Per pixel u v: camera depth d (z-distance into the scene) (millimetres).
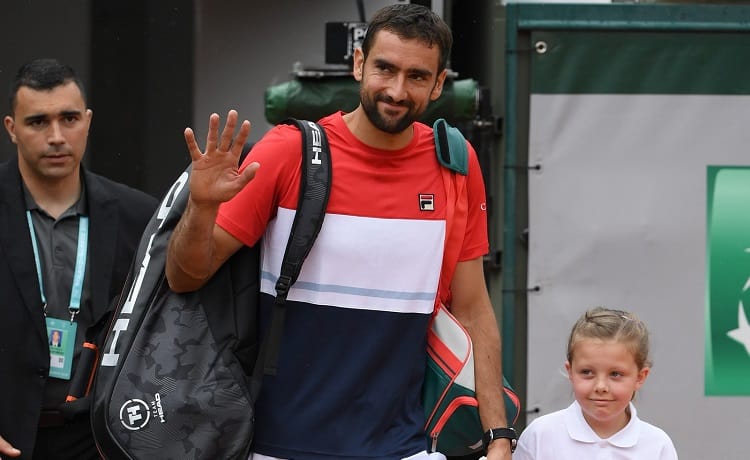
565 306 13336
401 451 7730
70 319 9156
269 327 7465
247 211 7473
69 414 8766
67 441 9164
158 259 7691
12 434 8945
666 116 13320
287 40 13562
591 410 8062
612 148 13336
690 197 13359
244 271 7691
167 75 13523
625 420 8305
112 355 7504
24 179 9391
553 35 13281
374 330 7598
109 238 9398
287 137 7605
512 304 13312
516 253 13352
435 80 7520
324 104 12719
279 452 7645
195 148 7020
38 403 8977
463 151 7910
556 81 13281
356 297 7566
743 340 13352
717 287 13352
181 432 7301
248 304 7645
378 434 7676
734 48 13320
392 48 7297
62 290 9195
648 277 13336
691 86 13328
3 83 13289
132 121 13516
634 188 13328
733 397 13297
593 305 13336
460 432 8031
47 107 9125
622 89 13320
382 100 7340
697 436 13281
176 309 7539
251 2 13547
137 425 7266
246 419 7414
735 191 13375
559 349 13328
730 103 13359
